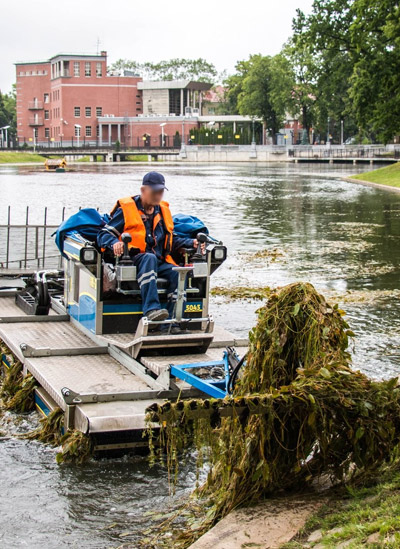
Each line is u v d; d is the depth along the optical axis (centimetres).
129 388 693
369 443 510
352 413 509
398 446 523
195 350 760
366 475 522
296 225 2570
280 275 1540
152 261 733
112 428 623
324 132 13388
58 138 14300
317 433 504
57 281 968
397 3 5097
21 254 1562
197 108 14750
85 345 812
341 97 11088
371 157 10219
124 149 12750
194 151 12375
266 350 537
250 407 489
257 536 466
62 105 13875
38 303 920
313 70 5900
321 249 1947
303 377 504
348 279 1491
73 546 503
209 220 2712
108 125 13938
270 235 2267
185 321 735
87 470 622
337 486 529
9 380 820
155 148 12731
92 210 841
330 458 524
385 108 5275
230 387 608
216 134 12875
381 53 5209
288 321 532
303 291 540
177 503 564
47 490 588
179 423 505
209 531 478
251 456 509
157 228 767
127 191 4309
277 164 10419
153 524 532
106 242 746
